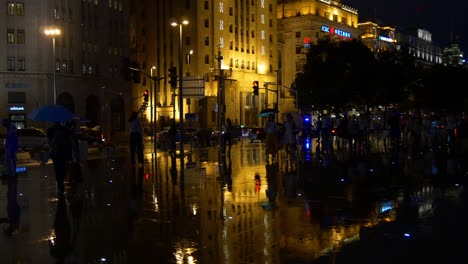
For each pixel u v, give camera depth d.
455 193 14.03
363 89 64.62
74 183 18.08
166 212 12.20
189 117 43.88
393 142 30.97
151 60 94.69
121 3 79.25
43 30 64.56
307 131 34.47
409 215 11.21
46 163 27.55
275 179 18.08
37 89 64.69
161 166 24.83
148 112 94.56
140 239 9.58
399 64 67.50
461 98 84.88
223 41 92.31
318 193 14.60
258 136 57.66
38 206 13.50
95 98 72.88
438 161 23.00
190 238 9.55
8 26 64.00
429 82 85.94
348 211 11.84
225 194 14.85
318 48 69.12
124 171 22.33
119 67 78.56
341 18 123.62
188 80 36.72
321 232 9.80
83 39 70.75
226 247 8.88
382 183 16.33
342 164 22.73
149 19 95.00
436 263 7.65
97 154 36.81
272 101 104.31
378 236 9.34
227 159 28.17
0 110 63.47
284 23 114.25
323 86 65.75
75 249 8.98
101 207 13.11
